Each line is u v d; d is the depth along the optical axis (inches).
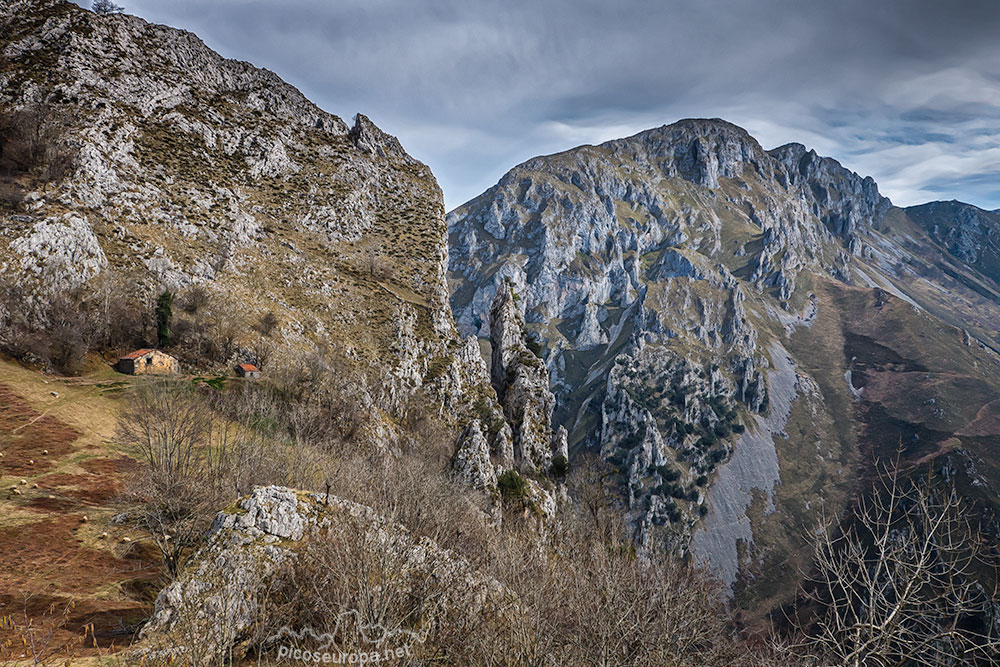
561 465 4104.3
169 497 1496.1
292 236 5639.8
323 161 6943.9
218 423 2559.1
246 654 760.3
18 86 4909.0
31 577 1333.7
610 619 781.9
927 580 463.2
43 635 941.2
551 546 2319.1
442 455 3521.2
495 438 3870.6
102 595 1252.5
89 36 5743.1
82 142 4534.9
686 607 878.4
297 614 813.9
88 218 4141.2
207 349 3745.1
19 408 2554.1
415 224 6983.3
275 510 903.1
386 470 2092.8
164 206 4788.4
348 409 3294.8
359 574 786.2
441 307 5738.2
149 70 6067.9
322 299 4943.4
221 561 826.8
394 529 948.6
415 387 4360.2
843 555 526.6
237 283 4579.2
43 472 2065.7
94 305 3570.4
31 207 3873.0
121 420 2391.7
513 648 781.9
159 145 5408.5
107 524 1692.9
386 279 5802.2
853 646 487.8
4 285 3213.6
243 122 6515.8
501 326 5177.2
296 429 2551.7
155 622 765.9
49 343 3184.1
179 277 4234.7
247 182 5910.4
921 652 446.9
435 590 879.7
